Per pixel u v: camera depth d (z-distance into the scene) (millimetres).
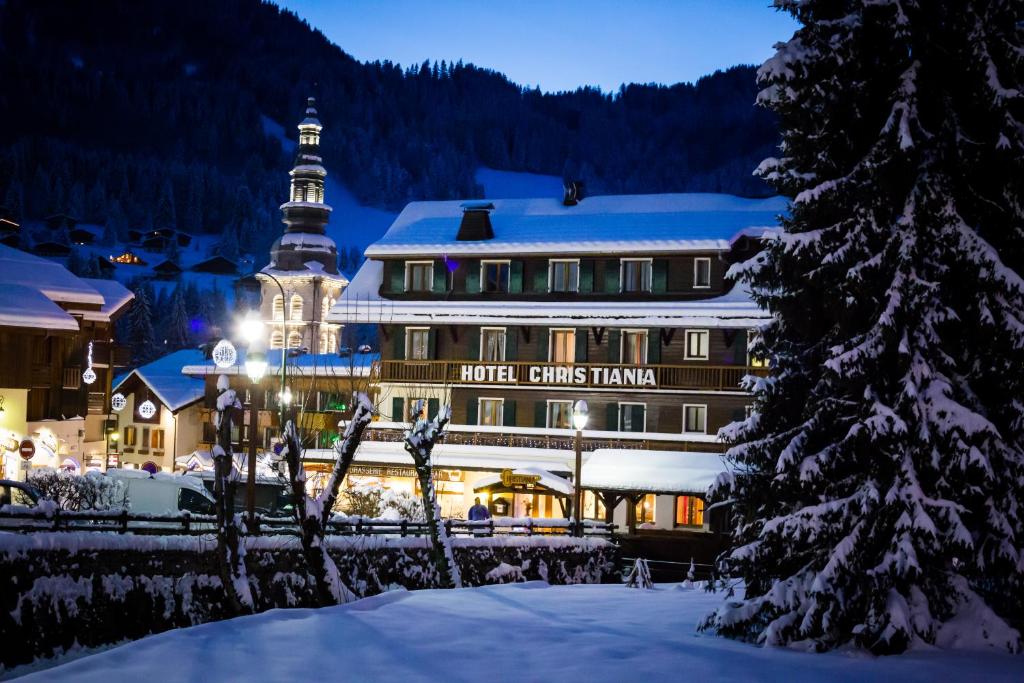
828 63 18828
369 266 60375
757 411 20594
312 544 25188
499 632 19062
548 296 55031
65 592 21297
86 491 39531
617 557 37594
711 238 52438
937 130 18422
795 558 19297
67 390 62375
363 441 55188
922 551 17516
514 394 54594
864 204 18344
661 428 52469
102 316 68438
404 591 24516
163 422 73375
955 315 17797
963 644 17281
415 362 55750
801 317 19828
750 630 18938
